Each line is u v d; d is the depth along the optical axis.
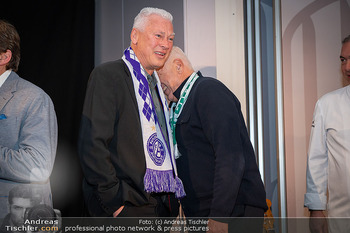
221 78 3.03
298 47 2.97
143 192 1.64
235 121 1.85
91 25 3.03
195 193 1.93
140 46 1.89
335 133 2.25
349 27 2.95
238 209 1.87
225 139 1.80
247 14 3.06
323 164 2.28
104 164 1.57
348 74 2.55
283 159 2.88
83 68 2.95
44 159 1.76
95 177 1.56
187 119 1.96
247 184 1.90
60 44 2.89
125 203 1.61
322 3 2.98
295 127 2.94
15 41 1.92
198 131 1.94
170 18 1.95
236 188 1.75
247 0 3.07
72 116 2.86
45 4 2.87
